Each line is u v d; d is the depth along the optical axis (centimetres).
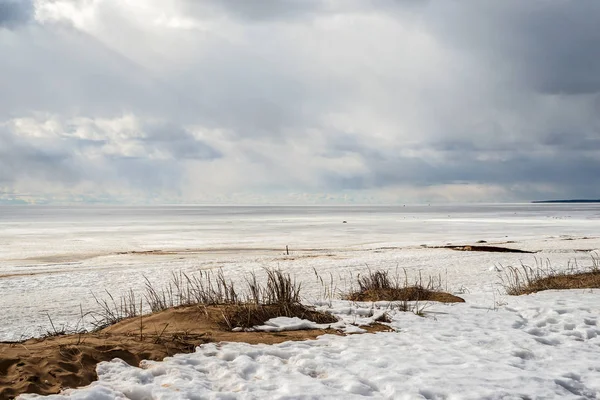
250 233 6022
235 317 896
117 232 6300
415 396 544
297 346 746
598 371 666
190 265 2688
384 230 6644
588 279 1653
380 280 1505
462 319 998
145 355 654
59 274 2362
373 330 890
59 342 679
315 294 1647
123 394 526
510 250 3319
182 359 651
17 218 12450
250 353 691
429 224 8506
